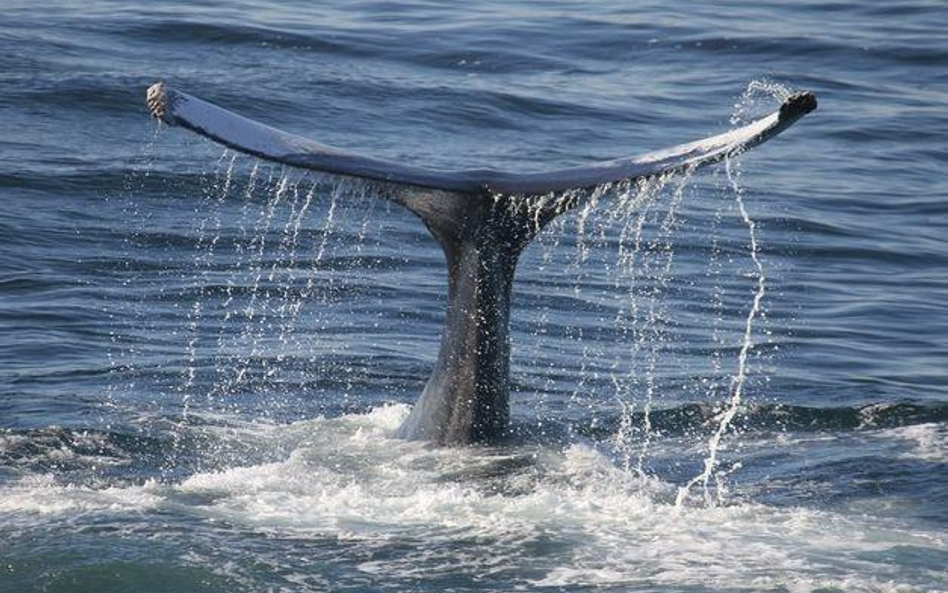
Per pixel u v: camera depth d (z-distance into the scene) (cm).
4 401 4344
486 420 3738
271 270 6031
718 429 4225
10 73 8325
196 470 3722
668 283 6141
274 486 3519
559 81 9094
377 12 10375
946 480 3747
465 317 3706
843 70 9625
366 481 3538
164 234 6400
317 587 3008
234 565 3092
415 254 6328
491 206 3659
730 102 8844
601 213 6938
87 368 4759
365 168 3584
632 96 8881
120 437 3953
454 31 9944
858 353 5378
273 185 7050
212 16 9831
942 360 5338
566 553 3164
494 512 3362
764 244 6706
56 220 6469
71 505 3403
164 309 5512
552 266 6275
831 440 4122
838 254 6656
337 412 4331
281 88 8456
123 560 3102
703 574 3070
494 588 3009
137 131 7731
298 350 5028
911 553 3203
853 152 8212
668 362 5125
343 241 6438
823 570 3095
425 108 8362
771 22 10575
